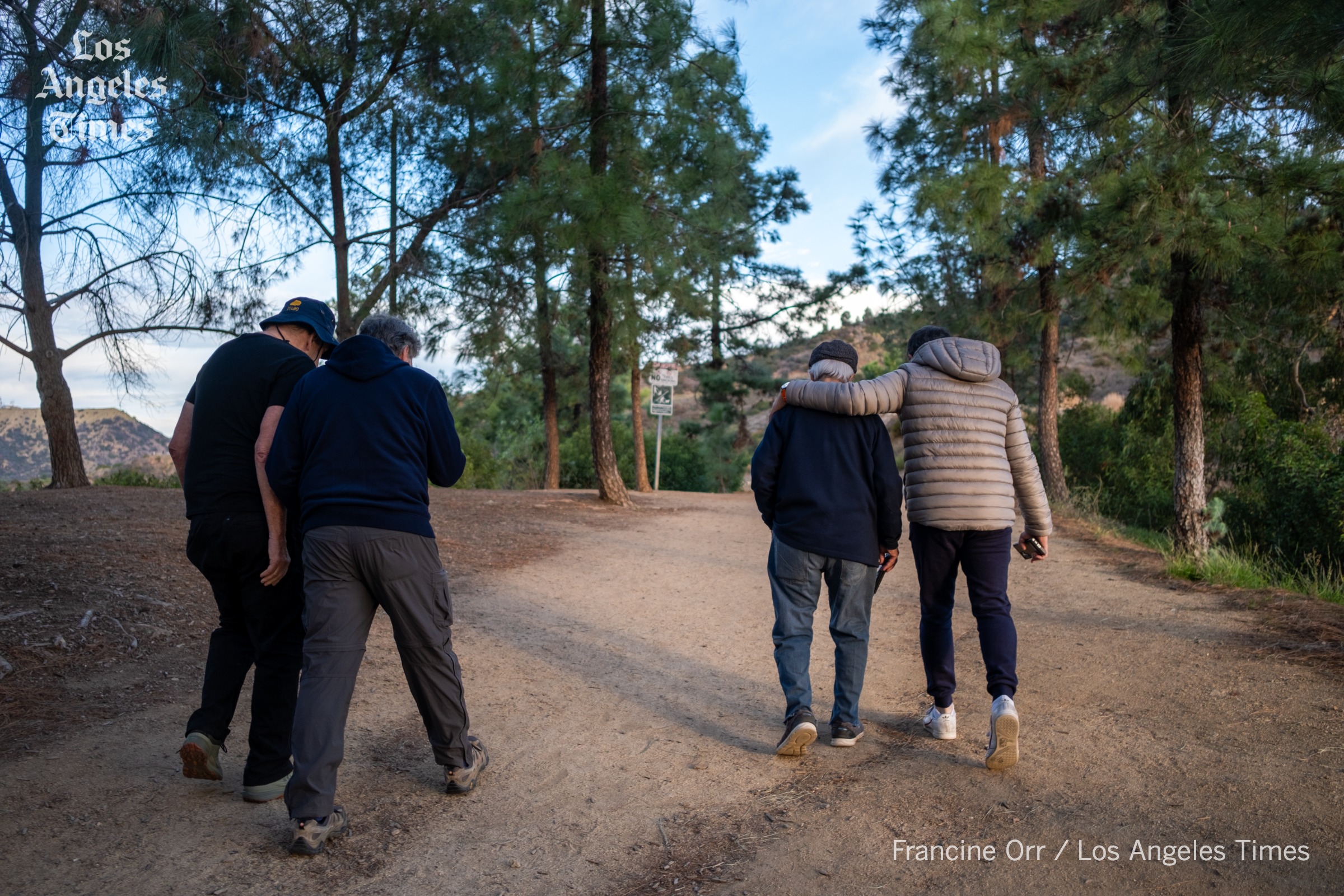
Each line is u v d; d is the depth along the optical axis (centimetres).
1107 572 766
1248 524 1116
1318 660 445
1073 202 858
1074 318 1264
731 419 2648
